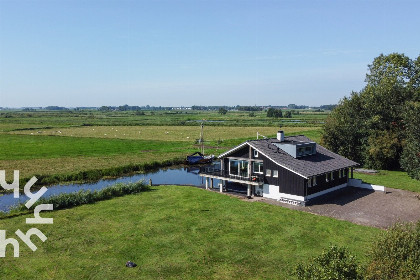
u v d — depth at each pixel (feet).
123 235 90.68
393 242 51.44
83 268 72.79
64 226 97.45
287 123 538.47
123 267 73.15
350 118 200.54
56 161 209.26
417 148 151.02
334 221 100.42
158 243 85.51
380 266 49.39
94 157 225.97
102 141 312.09
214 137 347.56
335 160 144.15
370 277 48.83
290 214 107.45
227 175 137.28
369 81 237.25
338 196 130.93
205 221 101.14
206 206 116.88
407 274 47.42
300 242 85.10
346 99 209.77
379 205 118.32
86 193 122.52
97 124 519.60
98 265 74.08
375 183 152.56
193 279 68.28
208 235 90.38
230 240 86.94
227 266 73.46
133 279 68.39
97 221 101.55
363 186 143.54
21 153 238.48
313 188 124.67
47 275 69.92
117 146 280.10
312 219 102.32
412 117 154.92
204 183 167.32
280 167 124.36
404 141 174.91
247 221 100.83
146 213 109.09
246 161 136.98
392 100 183.73
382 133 183.21
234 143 297.12
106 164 201.67
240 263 74.69
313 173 121.60
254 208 114.21
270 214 107.45
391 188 144.15
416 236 52.21
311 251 79.82
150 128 466.29
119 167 189.47
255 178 128.57
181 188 145.79
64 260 76.48
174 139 333.21
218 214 107.76
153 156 232.53
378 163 185.47
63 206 116.26
